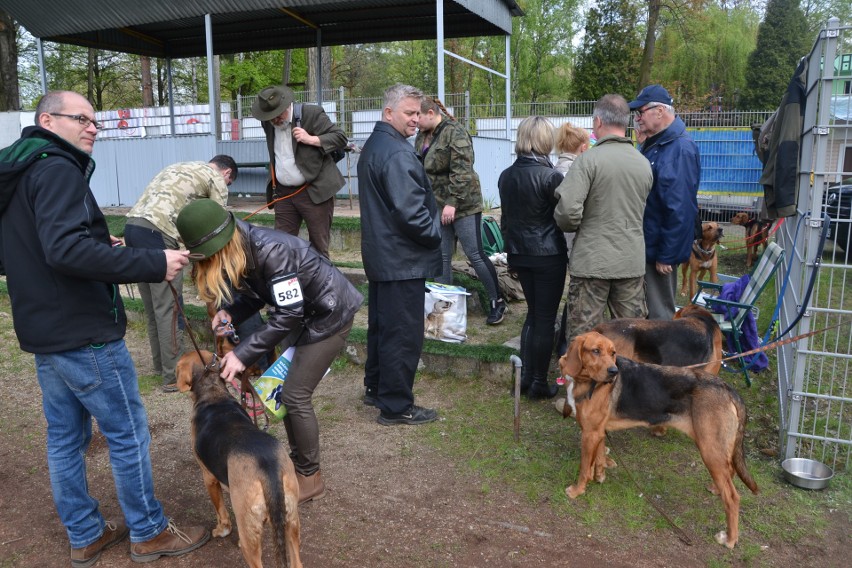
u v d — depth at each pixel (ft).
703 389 10.32
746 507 11.02
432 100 19.31
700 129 42.50
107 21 37.45
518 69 126.93
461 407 15.25
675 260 14.43
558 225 13.37
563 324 17.52
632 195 13.01
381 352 14.05
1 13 65.26
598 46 105.29
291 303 9.84
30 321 8.55
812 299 14.37
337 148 19.15
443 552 10.01
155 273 8.48
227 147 45.91
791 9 102.27
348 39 43.55
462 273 22.21
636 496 11.46
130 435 9.42
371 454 13.23
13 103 66.90
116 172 43.75
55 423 9.32
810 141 13.37
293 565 8.62
